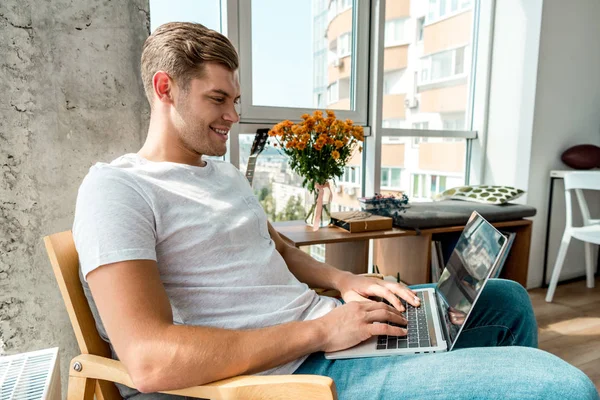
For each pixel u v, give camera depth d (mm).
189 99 837
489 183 2732
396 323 899
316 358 816
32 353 898
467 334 1014
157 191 798
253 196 1058
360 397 716
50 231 1162
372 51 2256
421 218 1813
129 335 619
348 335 792
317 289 1161
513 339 1003
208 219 844
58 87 1137
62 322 1206
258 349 679
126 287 638
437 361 736
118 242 660
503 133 2605
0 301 1109
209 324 798
